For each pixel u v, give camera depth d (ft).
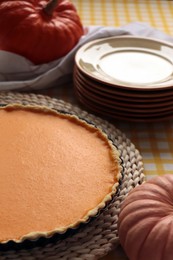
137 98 3.63
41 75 3.97
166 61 4.03
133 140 3.66
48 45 4.00
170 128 3.80
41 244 2.83
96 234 2.99
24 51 4.00
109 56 4.01
